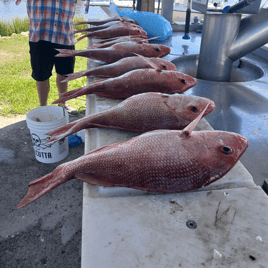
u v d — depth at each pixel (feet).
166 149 3.79
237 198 3.96
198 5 9.80
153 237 3.34
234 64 12.94
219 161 3.70
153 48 8.39
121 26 11.19
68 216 8.53
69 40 11.54
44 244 7.57
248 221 3.57
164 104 5.12
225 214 3.68
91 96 7.05
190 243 3.26
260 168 5.33
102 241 3.28
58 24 10.90
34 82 19.34
